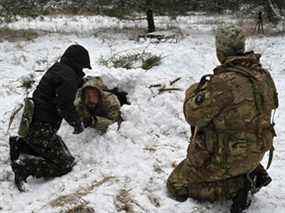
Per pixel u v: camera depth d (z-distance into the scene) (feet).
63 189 15.97
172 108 21.94
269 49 45.83
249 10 65.31
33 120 16.81
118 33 55.72
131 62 32.40
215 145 13.83
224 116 13.42
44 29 58.08
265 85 13.57
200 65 33.81
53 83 16.72
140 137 19.42
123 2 59.67
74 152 18.69
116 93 23.18
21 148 17.25
